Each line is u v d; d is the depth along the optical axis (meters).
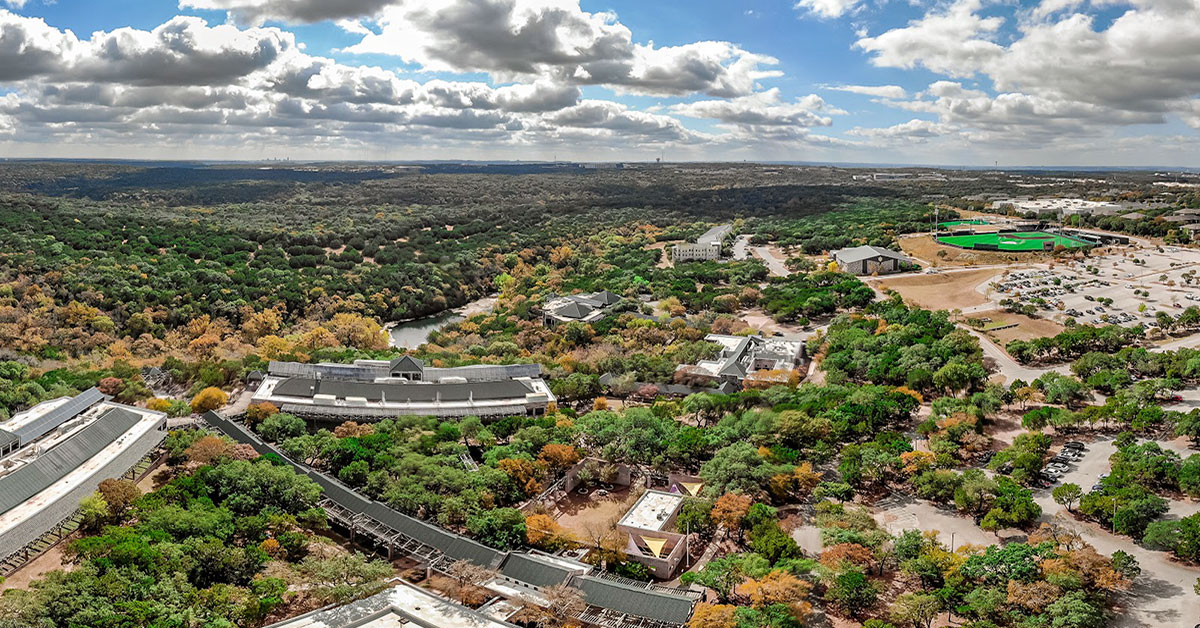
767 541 194.25
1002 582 175.12
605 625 170.38
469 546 196.00
